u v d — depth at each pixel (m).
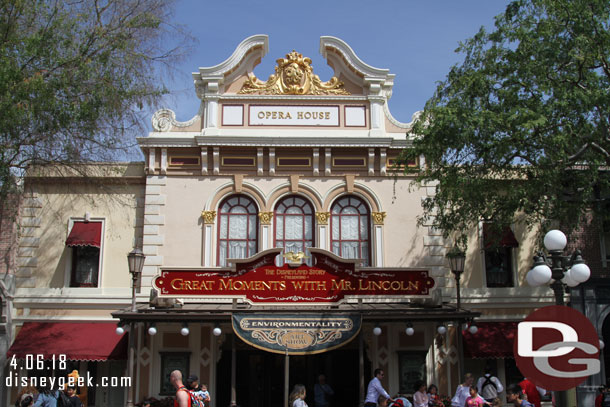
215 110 20.86
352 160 20.67
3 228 19.81
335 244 20.28
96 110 16.62
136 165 20.75
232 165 20.52
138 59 17.47
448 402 16.50
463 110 16.30
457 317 16.73
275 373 20.30
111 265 20.02
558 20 16.33
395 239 20.22
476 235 20.44
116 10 17.44
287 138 20.19
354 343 20.53
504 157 16.83
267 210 20.20
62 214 20.34
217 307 17.67
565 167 16.78
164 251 19.86
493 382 15.61
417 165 20.08
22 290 19.62
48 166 18.20
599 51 15.92
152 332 16.98
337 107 21.09
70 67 16.39
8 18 16.14
